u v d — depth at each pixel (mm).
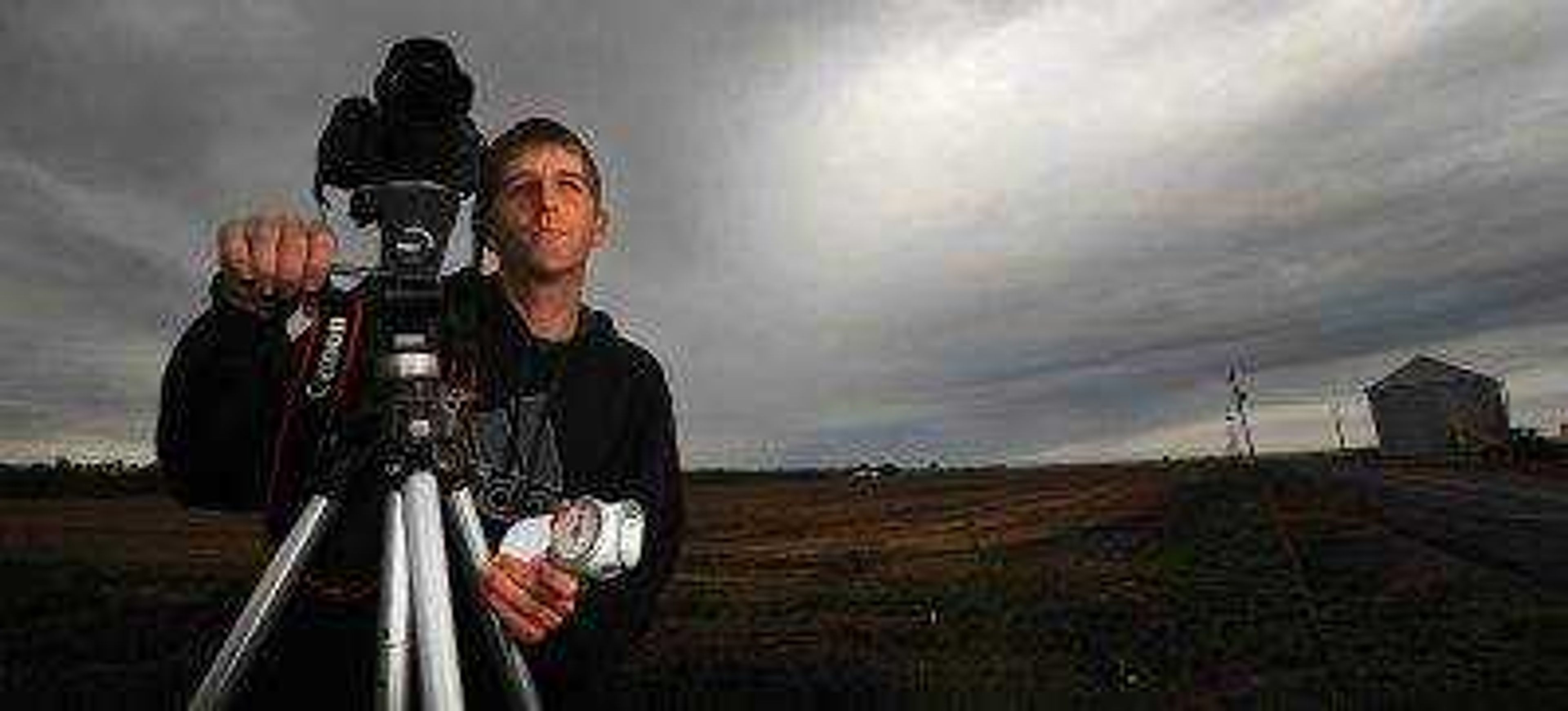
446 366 1889
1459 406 116062
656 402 2365
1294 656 8875
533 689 1639
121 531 18578
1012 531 26375
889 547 22797
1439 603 11859
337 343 1701
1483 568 14875
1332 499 33625
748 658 8406
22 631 8391
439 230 1706
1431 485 43156
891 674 5965
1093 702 6090
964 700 5859
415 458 1637
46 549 15219
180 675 5051
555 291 2219
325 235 1402
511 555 1551
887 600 13648
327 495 1675
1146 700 6266
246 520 21109
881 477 55000
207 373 1640
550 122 2223
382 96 1704
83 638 8180
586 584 1914
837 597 13781
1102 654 9383
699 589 14969
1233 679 7805
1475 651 8477
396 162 1728
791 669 6883
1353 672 7758
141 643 7902
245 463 1776
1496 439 75125
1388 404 118188
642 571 2158
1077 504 33781
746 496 41375
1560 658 7805
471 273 2252
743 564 19344
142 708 4953
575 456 2195
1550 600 11227
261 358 1626
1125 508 31719
